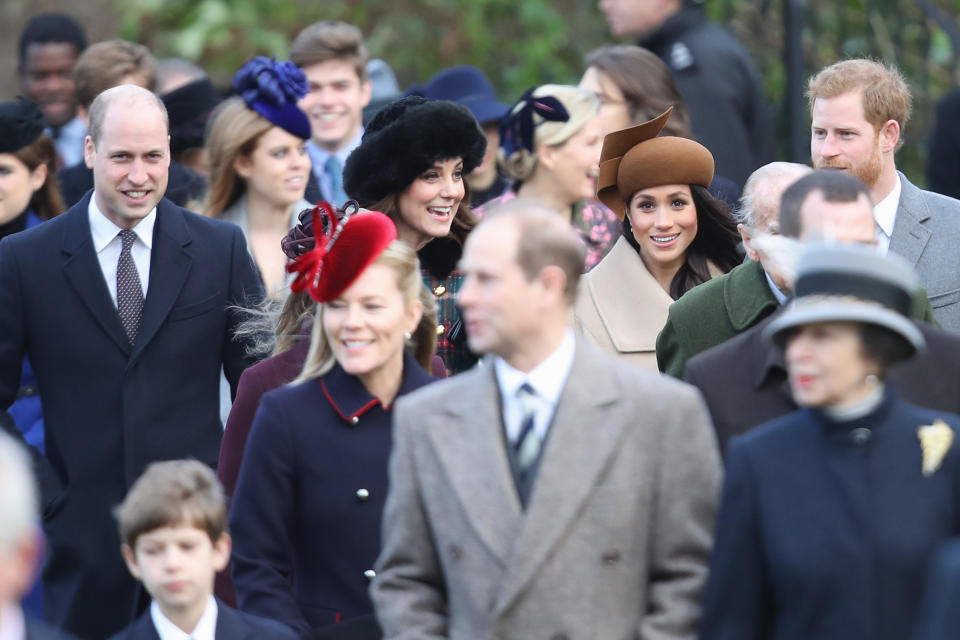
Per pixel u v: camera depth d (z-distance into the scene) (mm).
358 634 17047
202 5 42344
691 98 28750
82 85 28219
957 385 16141
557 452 14578
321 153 29312
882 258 13828
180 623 17344
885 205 21359
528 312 14727
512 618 14414
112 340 21000
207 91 27984
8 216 24734
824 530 13648
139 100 20859
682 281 21906
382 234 17406
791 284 16344
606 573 14461
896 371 16156
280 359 19141
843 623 13484
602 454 14547
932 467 13703
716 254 21953
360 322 17266
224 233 21766
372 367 17375
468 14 42406
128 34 43312
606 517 14469
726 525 14109
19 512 10609
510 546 14492
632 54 26312
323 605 17438
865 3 35656
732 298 18453
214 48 42531
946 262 21109
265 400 17875
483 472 14719
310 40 29141
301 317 19234
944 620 10906
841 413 13922
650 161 21266
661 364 19188
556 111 25000
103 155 20750
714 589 14086
